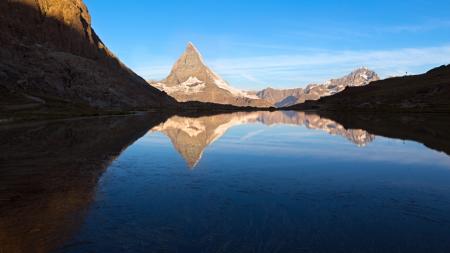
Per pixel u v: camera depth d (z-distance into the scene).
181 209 19.14
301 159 36.03
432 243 14.85
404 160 35.28
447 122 91.06
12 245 14.52
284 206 19.73
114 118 115.50
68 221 17.20
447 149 42.72
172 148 44.03
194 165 32.41
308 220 17.52
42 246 14.44
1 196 21.55
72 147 43.53
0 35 188.00
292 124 99.81
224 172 29.14
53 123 84.06
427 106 183.75
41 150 40.72
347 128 78.62
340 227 16.61
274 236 15.54
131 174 28.16
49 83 179.12
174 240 15.09
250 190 23.17
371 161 34.84
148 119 118.75
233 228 16.44
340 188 23.80
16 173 28.30
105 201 20.56
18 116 94.31
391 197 21.69
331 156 37.97
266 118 145.12
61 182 25.25
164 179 26.34
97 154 38.28
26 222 17.08
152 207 19.45
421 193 22.59
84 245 14.55
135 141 51.03
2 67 159.50
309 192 22.83
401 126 80.06
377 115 146.00
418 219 17.69
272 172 29.23
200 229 16.31
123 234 15.71
